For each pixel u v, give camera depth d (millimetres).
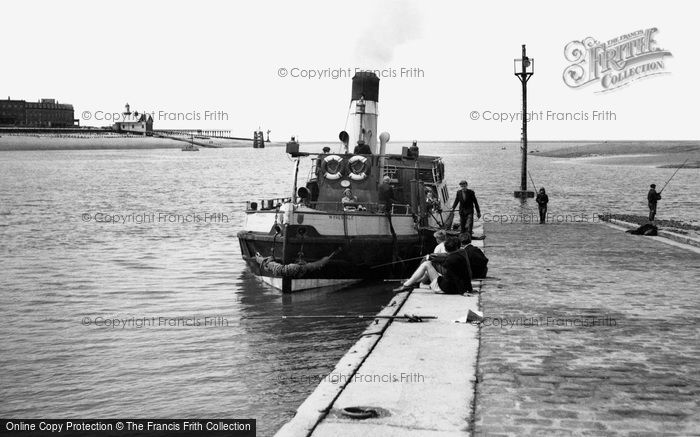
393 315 12023
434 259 14875
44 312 18109
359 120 25766
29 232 36625
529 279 16312
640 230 27391
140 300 19656
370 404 7527
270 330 15891
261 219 22172
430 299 13703
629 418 7082
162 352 14195
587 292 14555
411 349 9797
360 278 21672
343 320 16844
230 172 121438
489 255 20969
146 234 36062
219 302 19266
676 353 9609
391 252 21828
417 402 7590
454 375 8562
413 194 23766
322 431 6785
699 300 13641
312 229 20750
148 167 142375
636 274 17156
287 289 20453
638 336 10625
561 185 85562
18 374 12852
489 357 9422
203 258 27688
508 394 7859
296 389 11812
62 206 54094
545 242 24625
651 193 33250
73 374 12797
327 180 23781
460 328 11117
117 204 56938
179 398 11516
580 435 6641
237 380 12336
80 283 22219
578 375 8570
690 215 49094
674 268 18203
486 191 73625
